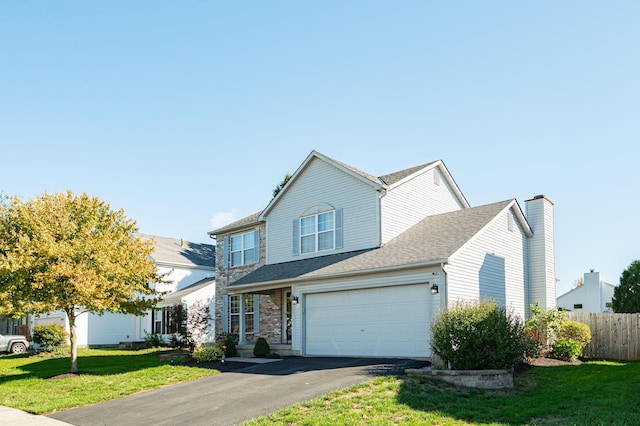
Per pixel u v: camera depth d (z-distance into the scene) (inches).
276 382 553.0
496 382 526.9
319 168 908.6
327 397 462.9
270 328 944.3
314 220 902.4
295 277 794.2
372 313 719.1
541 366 671.8
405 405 434.3
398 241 796.0
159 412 465.1
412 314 674.8
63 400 530.6
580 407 430.3
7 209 733.9
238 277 1037.2
